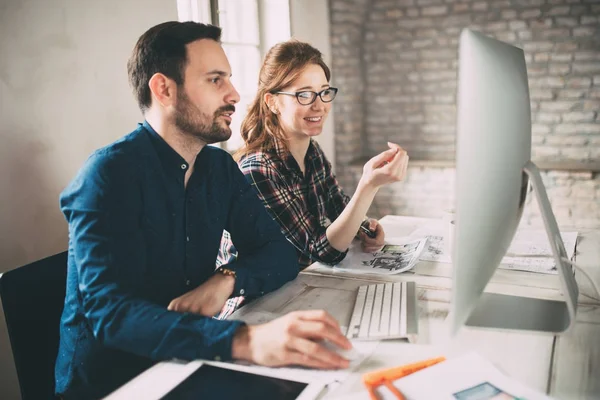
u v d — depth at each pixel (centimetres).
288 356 86
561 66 361
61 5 173
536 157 379
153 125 115
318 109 163
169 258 117
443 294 117
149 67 110
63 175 177
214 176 128
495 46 84
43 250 171
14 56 160
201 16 273
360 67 403
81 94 182
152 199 112
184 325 91
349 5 371
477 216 76
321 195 179
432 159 394
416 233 168
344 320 105
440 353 90
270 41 336
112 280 99
